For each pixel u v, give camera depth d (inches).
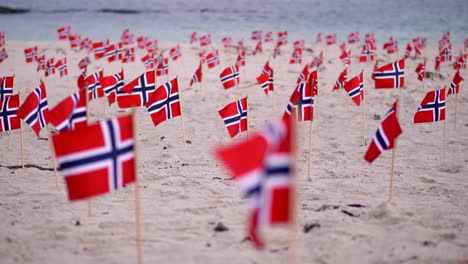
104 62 1074.7
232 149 163.2
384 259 215.3
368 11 2738.7
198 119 590.6
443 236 242.5
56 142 204.1
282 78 858.8
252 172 164.2
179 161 421.7
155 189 336.8
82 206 300.8
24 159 426.6
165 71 834.2
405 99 689.6
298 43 1035.9
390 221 265.4
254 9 2960.1
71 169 206.2
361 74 514.6
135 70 957.8
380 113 617.3
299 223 264.7
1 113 382.3
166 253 226.2
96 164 209.8
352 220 269.4
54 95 727.7
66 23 2251.5
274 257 220.7
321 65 991.6
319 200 309.4
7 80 461.7
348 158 425.7
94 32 1916.8
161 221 271.1
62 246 235.6
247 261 216.5
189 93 732.7
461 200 306.8
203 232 253.8
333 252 225.3
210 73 912.3
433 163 405.4
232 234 250.4
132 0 3715.6
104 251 229.1
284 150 166.9
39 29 1988.2
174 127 557.3
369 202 302.8
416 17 2362.2
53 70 848.3
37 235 250.2
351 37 1280.8
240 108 409.1
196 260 217.9
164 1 3622.0
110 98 514.0
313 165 402.0
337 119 588.7
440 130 533.3
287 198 167.0
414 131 530.0
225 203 304.7
